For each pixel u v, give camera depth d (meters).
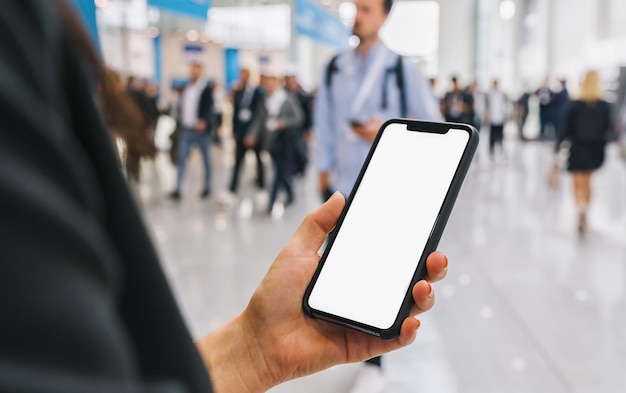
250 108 6.12
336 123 2.28
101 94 0.35
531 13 19.20
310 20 10.79
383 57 2.20
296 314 0.72
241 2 16.00
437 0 20.72
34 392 0.16
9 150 0.17
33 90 0.19
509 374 2.49
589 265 3.98
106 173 0.24
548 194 6.88
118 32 8.41
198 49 14.00
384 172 0.78
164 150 9.95
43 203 0.18
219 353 0.71
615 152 11.53
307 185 7.70
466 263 4.07
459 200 6.59
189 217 5.61
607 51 13.16
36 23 0.20
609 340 2.78
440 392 2.35
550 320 3.03
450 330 2.93
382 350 0.71
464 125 0.76
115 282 0.22
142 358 0.25
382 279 0.71
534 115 16.48
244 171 8.96
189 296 3.40
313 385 2.35
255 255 4.26
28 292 0.17
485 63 21.05
